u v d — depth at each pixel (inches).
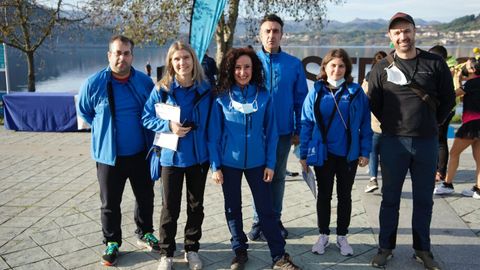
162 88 118.1
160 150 120.7
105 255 127.0
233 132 119.0
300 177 219.0
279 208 144.3
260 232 144.6
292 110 137.4
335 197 185.3
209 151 120.8
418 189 123.7
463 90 180.1
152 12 433.1
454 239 145.3
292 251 137.1
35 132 350.6
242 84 118.7
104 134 123.0
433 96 117.3
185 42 117.6
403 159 122.2
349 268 126.3
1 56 435.2
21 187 205.0
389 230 127.1
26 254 133.8
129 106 124.2
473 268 125.3
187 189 125.0
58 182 213.0
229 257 133.8
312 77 355.6
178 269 126.3
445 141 202.7
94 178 219.6
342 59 125.1
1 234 149.0
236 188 122.8
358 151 129.2
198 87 118.6
